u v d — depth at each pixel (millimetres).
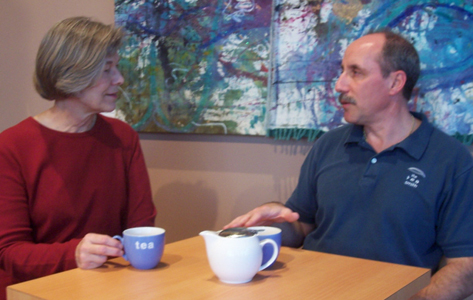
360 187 1215
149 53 1815
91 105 1199
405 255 1152
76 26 1151
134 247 868
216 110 1697
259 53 1595
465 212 1107
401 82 1180
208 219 1802
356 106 1211
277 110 1575
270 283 802
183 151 1841
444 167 1141
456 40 1301
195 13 1710
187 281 814
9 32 2139
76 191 1223
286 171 1616
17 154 1162
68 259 968
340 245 1228
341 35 1455
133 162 1378
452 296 1053
